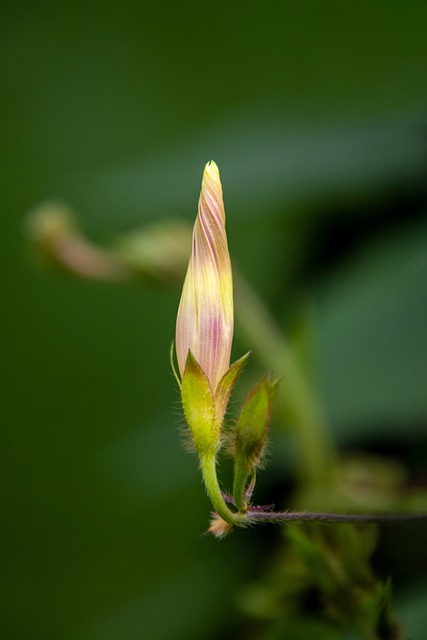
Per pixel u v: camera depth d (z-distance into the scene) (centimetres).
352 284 50
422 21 51
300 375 47
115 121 59
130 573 58
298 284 51
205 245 37
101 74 59
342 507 46
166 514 58
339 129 50
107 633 57
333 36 52
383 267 49
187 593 51
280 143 51
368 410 47
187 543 57
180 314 37
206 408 37
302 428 47
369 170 49
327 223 50
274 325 50
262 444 36
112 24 59
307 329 47
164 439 52
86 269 51
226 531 36
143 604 52
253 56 54
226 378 37
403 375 47
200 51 56
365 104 51
